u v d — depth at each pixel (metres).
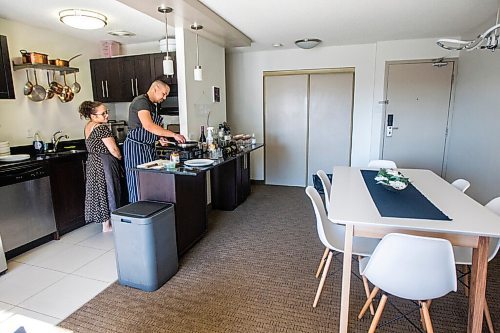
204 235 3.41
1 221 2.78
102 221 3.43
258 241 3.25
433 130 4.78
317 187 4.91
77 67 4.42
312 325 1.97
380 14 3.29
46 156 3.29
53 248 3.10
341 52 5.02
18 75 3.58
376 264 1.53
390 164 3.33
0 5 3.00
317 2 2.89
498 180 3.16
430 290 1.49
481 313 1.63
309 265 2.73
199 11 2.88
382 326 1.95
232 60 5.60
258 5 2.96
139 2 2.63
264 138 5.69
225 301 2.22
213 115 4.44
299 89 5.35
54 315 2.08
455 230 1.53
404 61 4.69
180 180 2.82
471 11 3.20
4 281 2.50
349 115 5.19
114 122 4.86
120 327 1.96
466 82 4.14
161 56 4.31
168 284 2.45
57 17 3.40
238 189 4.42
